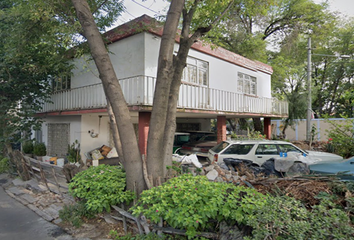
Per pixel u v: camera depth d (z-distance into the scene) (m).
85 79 9.97
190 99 9.47
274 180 4.56
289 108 16.25
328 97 27.25
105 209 5.16
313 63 25.92
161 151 5.04
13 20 8.31
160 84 5.00
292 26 20.05
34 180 8.06
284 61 18.88
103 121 10.87
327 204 3.66
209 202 3.38
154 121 5.01
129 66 8.38
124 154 4.88
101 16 8.08
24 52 8.51
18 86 9.57
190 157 6.95
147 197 3.78
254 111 12.38
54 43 8.03
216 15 7.85
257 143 7.82
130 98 7.84
